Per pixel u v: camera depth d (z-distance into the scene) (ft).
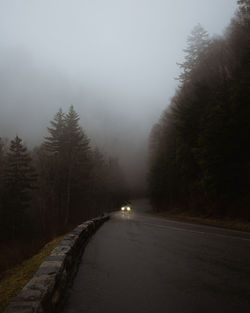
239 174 69.67
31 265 24.21
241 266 18.39
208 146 74.84
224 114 71.77
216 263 19.35
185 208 123.85
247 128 67.46
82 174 182.29
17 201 146.51
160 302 12.07
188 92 127.13
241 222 57.82
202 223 66.74
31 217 170.60
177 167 125.49
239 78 73.72
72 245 18.75
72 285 14.83
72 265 18.29
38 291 9.06
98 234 43.39
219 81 93.04
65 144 167.63
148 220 81.82
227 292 13.21
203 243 28.99
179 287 14.12
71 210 183.11
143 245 28.60
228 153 71.00
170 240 31.94
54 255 14.76
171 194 156.46
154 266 18.86
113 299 12.57
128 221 79.36
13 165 153.17
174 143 135.23
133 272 17.40
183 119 103.35
